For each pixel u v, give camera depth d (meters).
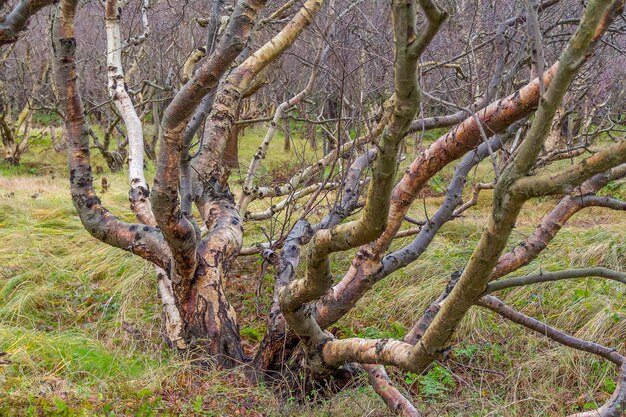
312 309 3.91
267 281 6.84
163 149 3.61
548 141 5.87
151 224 4.91
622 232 6.90
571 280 6.12
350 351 3.47
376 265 3.78
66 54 4.06
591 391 4.66
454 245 7.11
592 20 1.68
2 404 3.61
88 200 4.52
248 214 6.19
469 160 3.86
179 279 4.48
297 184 5.77
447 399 4.49
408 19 1.96
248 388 4.11
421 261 6.57
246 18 3.09
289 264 4.34
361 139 4.80
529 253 3.72
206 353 4.46
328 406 3.97
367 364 3.67
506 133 3.91
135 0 9.62
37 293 6.07
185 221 4.03
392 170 2.32
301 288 3.30
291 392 4.14
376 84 4.81
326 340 3.79
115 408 3.72
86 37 11.67
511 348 5.37
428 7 1.83
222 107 5.14
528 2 1.96
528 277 2.56
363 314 5.99
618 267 6.18
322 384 4.08
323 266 3.02
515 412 4.35
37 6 2.50
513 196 2.04
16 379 3.88
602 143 8.96
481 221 8.02
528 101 2.93
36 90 16.27
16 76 16.20
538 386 4.81
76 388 3.95
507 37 4.12
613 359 3.42
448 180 10.26
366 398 4.06
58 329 5.38
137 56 11.71
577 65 1.75
